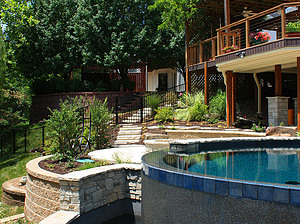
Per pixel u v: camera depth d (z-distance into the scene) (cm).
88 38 1606
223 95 1165
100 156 695
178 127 1023
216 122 1086
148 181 373
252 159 488
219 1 1194
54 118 656
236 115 1142
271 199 250
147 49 1619
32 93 1788
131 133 1062
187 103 1232
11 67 1717
